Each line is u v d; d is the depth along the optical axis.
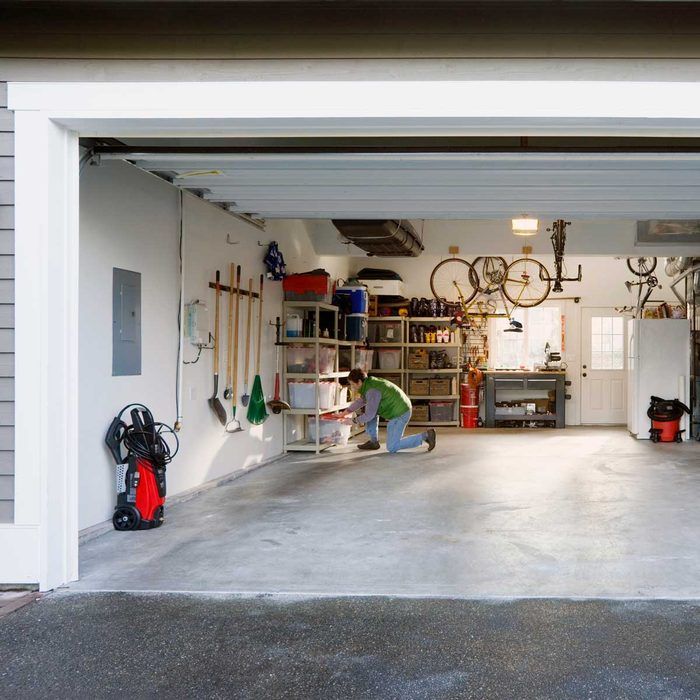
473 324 12.41
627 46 3.42
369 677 2.55
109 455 4.81
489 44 3.45
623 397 12.44
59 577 3.54
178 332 5.77
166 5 3.50
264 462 7.76
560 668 2.62
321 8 3.47
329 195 5.95
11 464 3.48
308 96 3.49
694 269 9.66
